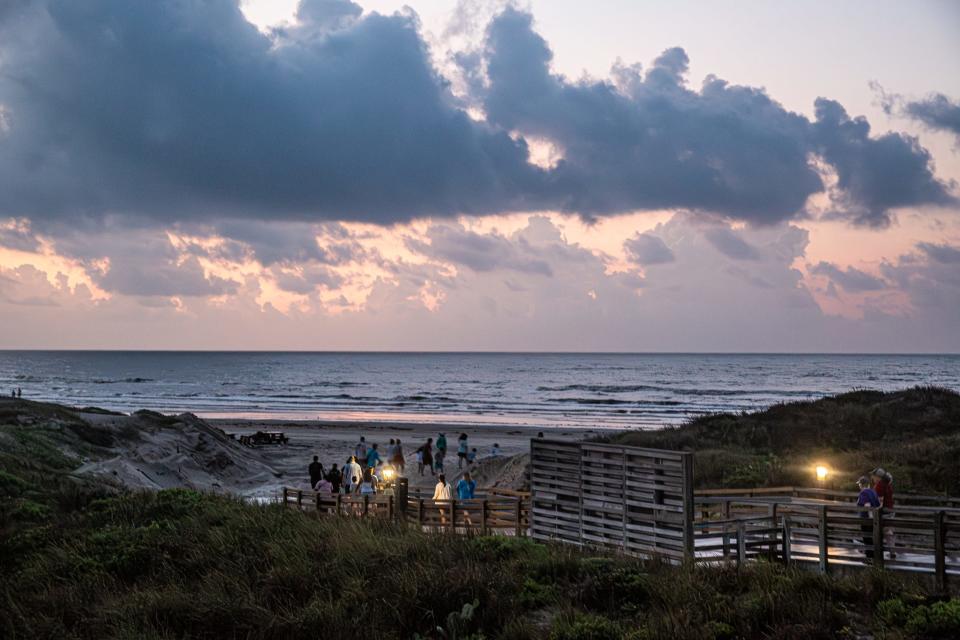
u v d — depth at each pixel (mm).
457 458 42594
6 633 9805
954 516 14305
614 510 13789
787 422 33469
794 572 11227
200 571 12430
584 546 13766
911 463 23844
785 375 180125
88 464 29156
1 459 23594
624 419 76500
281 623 9719
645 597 10719
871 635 9289
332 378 174125
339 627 9578
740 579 11086
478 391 127500
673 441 31547
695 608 9867
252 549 13008
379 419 75125
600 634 9234
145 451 33531
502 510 17391
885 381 152375
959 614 9227
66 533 14867
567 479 14750
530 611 10500
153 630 9688
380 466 36438
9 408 33062
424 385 146250
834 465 24562
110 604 10727
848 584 10758
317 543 13117
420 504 17859
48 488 20625
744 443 30438
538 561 12148
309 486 34625
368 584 10953
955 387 128625
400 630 9867
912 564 11727
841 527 12398
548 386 140625
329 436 55469
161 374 191500
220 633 9930
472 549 12820
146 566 12789
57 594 11305
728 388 133000
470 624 9852
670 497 12867
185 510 17016
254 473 37500
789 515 13273
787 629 9188
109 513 17047
